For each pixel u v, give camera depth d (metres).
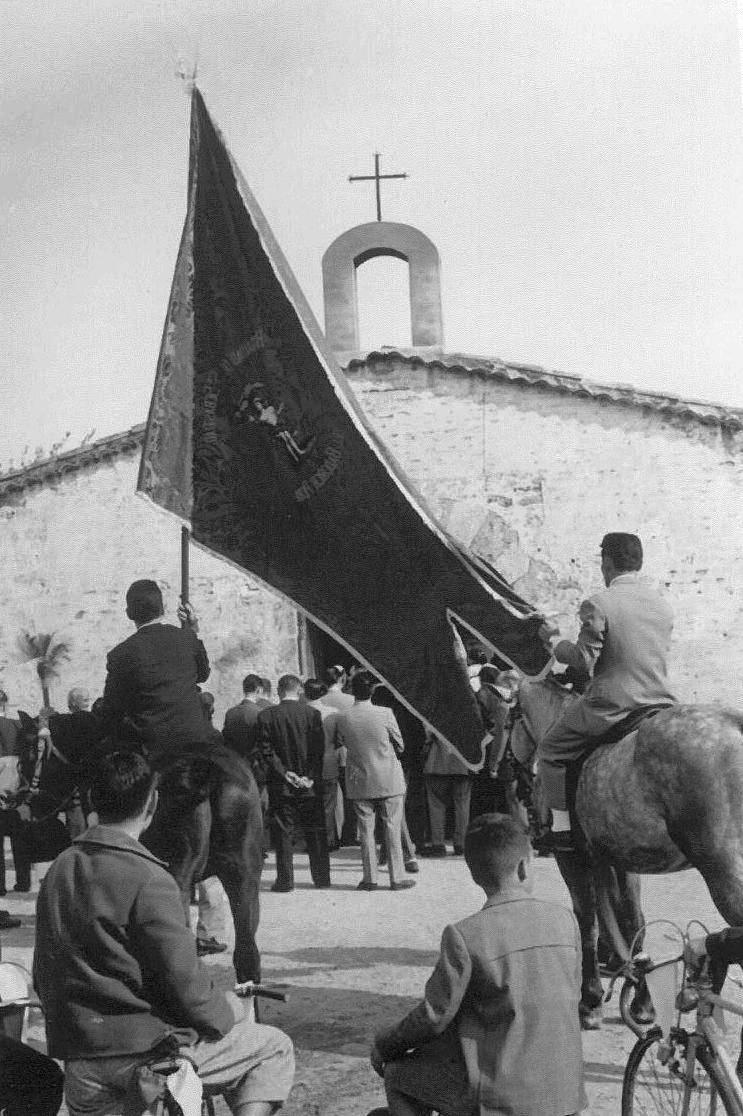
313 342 6.55
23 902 12.35
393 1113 4.23
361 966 8.86
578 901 6.96
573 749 6.82
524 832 4.25
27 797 12.09
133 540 19.05
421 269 19.80
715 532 17.80
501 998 4.00
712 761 5.98
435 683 6.53
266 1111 4.43
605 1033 6.82
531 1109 3.93
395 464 6.51
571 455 18.25
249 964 6.88
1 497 19.42
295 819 12.41
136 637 7.15
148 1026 3.98
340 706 14.48
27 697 19.08
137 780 4.14
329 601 6.51
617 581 6.91
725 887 5.89
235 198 6.66
